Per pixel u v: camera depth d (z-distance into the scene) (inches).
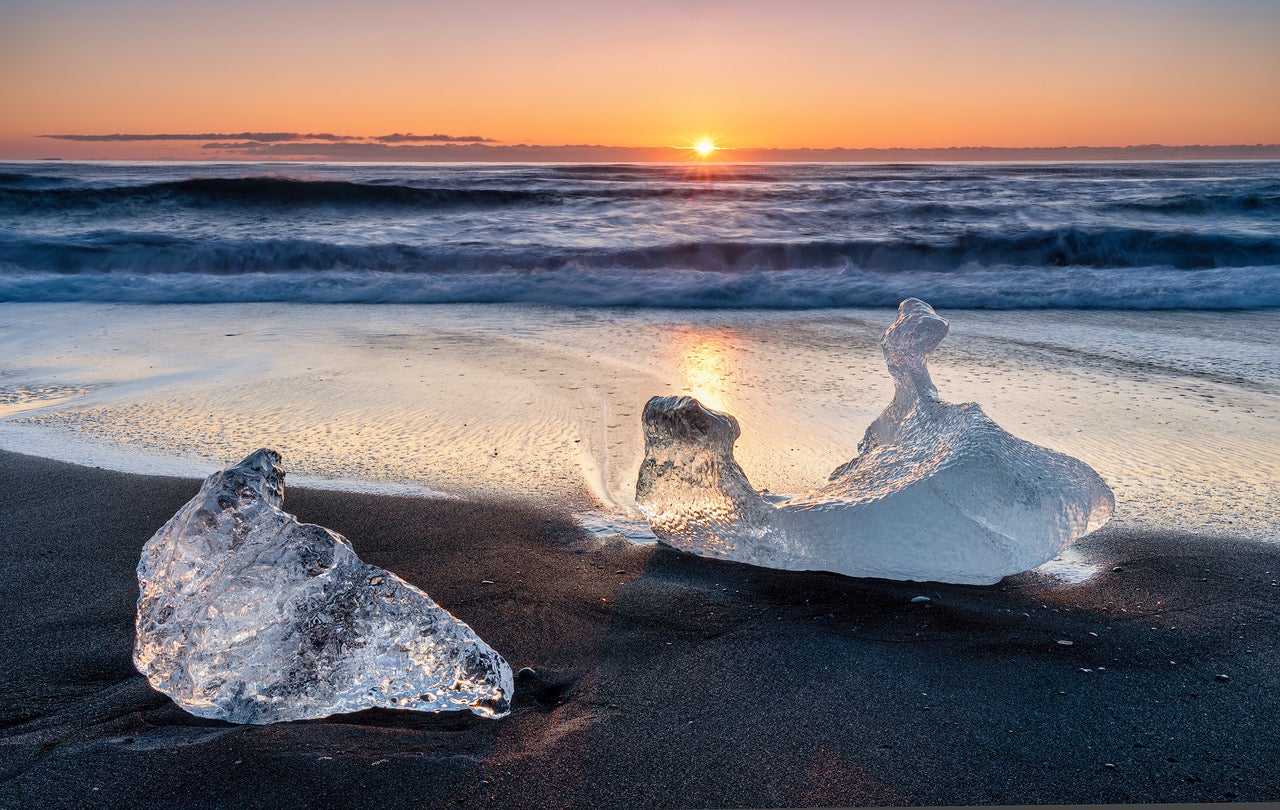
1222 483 156.2
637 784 76.5
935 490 113.8
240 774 76.6
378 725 85.0
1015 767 79.1
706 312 355.3
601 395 219.6
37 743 81.0
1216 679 93.4
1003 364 253.6
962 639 102.3
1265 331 308.0
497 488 155.1
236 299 370.3
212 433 185.8
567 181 1079.6
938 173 1334.9
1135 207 714.8
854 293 383.9
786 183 1032.8
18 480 155.2
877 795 75.4
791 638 102.7
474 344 283.4
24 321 319.3
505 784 76.2
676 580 119.3
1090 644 101.0
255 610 84.4
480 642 87.0
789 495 138.3
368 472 162.4
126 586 115.1
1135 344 284.5
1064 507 112.6
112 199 653.9
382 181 1035.9
